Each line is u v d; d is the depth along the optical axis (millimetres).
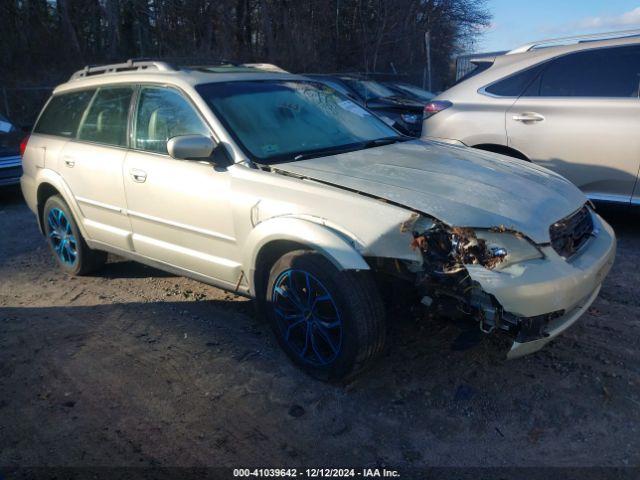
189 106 4004
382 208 3064
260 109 4086
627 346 3613
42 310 4637
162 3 19891
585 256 3270
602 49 5496
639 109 5238
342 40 24641
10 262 5887
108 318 4406
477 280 2824
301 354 3477
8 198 8914
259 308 3705
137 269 5484
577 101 5547
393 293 3324
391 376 3412
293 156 3801
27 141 5609
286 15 22438
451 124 6234
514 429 2953
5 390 3482
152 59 4766
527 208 3143
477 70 6363
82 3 18906
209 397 3318
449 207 2998
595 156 5453
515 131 5844
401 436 2939
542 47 6012
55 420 3176
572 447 2809
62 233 5316
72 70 17438
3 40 16594
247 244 3521
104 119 4684
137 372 3607
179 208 3947
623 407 3059
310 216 3230
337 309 3133
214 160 3748
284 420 3094
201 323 4234
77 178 4785
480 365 3479
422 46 25906
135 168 4203
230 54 20703
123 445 2955
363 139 4293
